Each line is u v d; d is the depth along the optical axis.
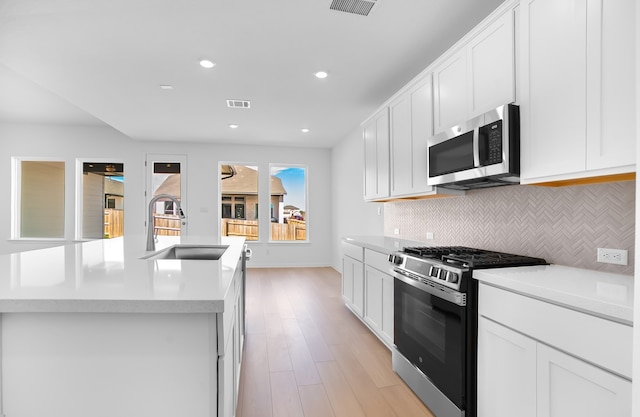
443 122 2.29
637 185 0.88
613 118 1.21
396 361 2.30
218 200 6.19
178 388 0.99
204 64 2.87
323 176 6.62
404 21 2.27
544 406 1.24
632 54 1.16
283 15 2.19
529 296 1.31
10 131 5.57
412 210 3.43
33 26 2.29
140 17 2.19
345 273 3.74
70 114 5.04
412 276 2.09
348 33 2.41
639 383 0.87
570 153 1.37
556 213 1.82
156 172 6.05
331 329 3.12
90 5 2.06
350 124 4.86
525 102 1.60
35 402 0.96
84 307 0.92
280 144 6.29
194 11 2.14
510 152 1.63
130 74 3.07
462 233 2.64
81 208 5.86
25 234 5.78
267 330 3.08
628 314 0.96
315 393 2.04
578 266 1.70
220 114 4.34
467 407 1.61
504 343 1.44
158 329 0.98
